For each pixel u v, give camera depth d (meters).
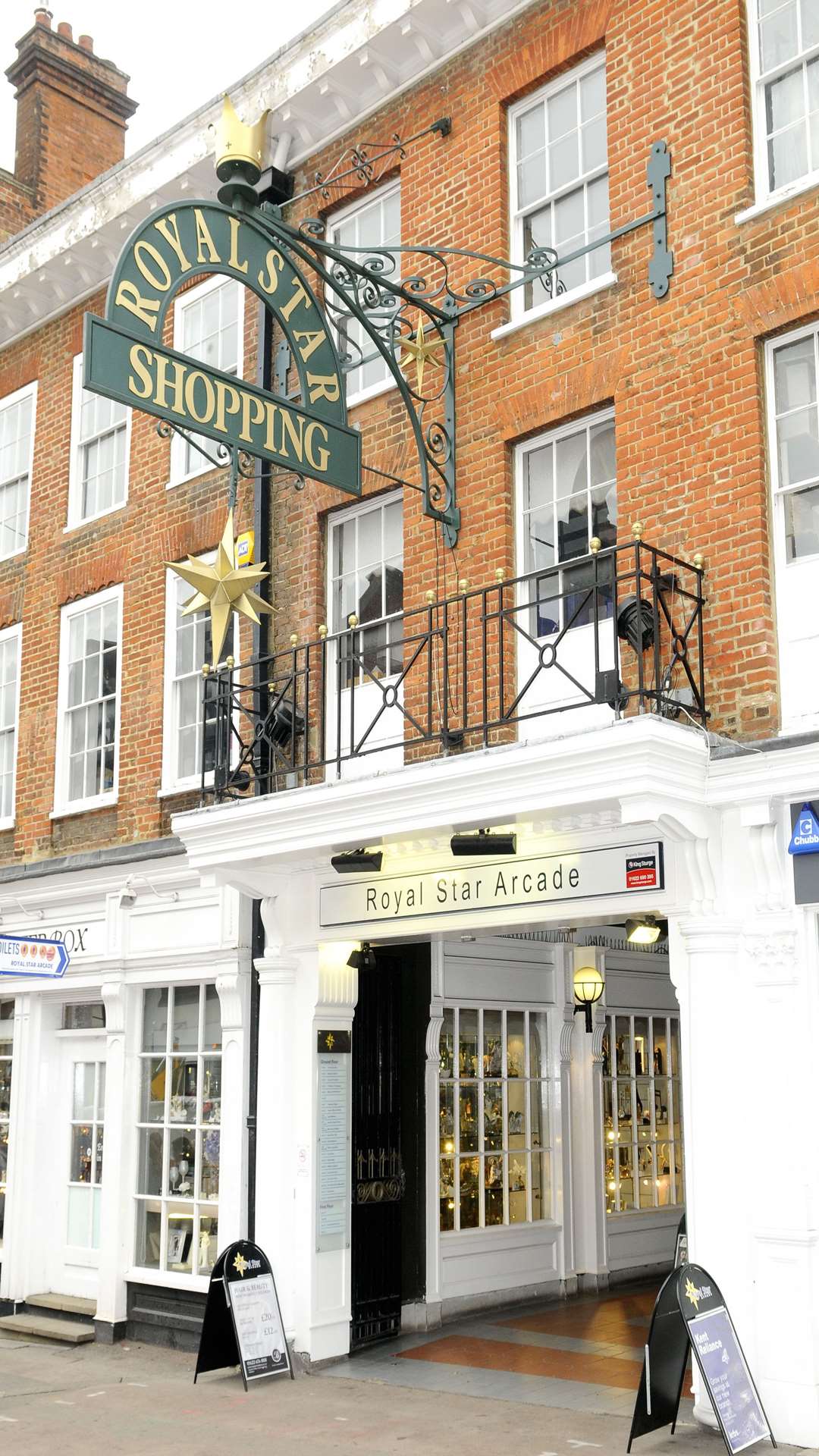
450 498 9.92
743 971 7.78
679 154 8.94
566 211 9.85
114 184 12.98
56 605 13.62
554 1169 12.33
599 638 8.73
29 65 16.94
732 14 8.80
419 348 9.63
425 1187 10.96
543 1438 7.75
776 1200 7.44
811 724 7.86
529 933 11.80
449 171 10.50
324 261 11.54
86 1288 12.02
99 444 13.66
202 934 11.13
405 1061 11.15
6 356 14.89
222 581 8.40
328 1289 9.92
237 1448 7.77
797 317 8.13
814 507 8.10
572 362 9.38
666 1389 7.48
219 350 12.38
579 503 9.41
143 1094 11.71
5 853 13.72
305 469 8.78
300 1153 10.02
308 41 11.23
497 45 10.29
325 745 9.87
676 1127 13.91
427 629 10.00
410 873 9.52
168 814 11.96
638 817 7.48
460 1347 10.25
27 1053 12.74
